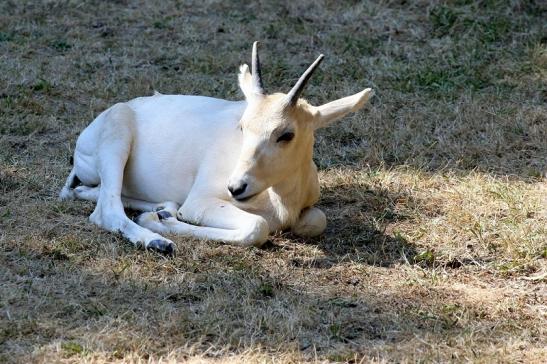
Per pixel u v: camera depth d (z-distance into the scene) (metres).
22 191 15.02
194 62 20.73
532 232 14.07
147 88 19.48
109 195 13.93
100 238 13.39
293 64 20.92
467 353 10.77
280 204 13.74
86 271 12.34
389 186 15.95
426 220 14.79
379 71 20.42
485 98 19.34
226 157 13.99
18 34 21.83
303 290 12.23
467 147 17.38
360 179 16.12
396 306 11.93
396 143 17.50
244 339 10.88
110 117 14.65
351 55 21.34
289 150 13.12
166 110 14.81
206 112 14.66
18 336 10.70
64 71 20.08
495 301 12.21
